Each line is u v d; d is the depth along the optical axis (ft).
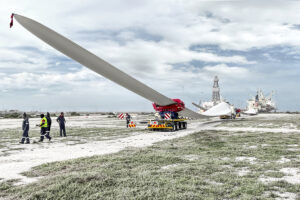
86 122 129.70
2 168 23.47
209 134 55.77
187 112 81.82
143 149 33.65
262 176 18.99
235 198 14.15
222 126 88.22
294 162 23.91
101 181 16.79
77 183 16.39
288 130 65.36
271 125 87.76
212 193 14.76
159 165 23.16
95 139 51.29
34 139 52.26
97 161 25.00
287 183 16.66
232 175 19.15
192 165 22.95
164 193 14.55
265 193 14.99
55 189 15.12
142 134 61.36
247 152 30.48
